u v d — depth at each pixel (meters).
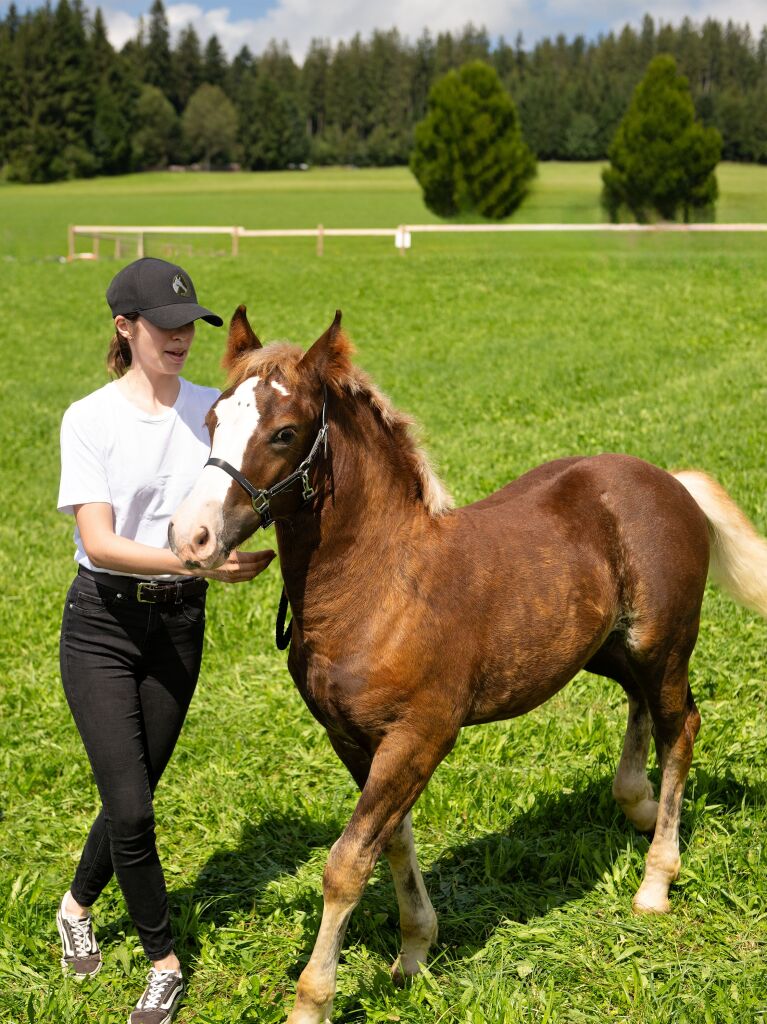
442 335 17.50
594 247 29.08
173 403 3.32
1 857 4.27
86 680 3.20
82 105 96.12
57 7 97.19
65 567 8.01
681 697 3.81
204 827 4.40
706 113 92.94
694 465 8.75
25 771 5.01
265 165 107.69
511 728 4.99
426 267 24.36
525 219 43.78
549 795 4.35
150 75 135.50
